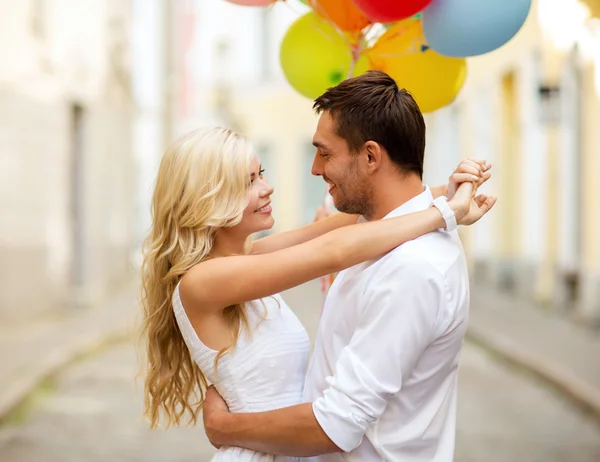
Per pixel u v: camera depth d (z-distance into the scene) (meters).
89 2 14.91
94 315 12.30
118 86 18.62
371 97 2.15
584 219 11.83
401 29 2.94
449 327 2.11
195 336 2.29
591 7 11.03
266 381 2.32
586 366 8.30
